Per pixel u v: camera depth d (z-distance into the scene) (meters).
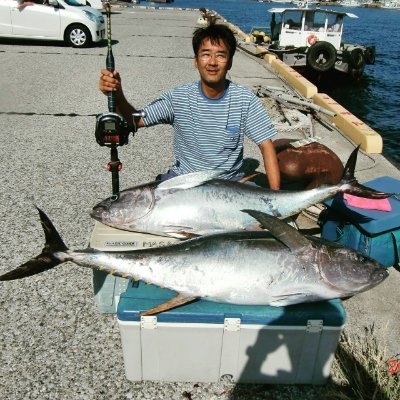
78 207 4.07
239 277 2.21
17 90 7.80
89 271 3.18
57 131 6.03
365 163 5.43
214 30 2.68
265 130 3.00
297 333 2.15
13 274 2.24
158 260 2.27
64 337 2.59
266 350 2.20
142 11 27.44
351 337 2.62
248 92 2.96
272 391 2.28
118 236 2.73
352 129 6.28
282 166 4.06
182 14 26.59
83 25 11.95
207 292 2.21
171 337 2.16
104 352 2.50
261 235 2.33
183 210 2.83
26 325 2.66
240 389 2.28
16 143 5.56
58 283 3.04
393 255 3.10
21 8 11.56
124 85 8.36
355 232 3.08
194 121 2.94
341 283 2.24
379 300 2.97
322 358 2.22
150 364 2.25
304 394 2.26
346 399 2.19
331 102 7.73
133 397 2.22
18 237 3.57
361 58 13.79
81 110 6.90
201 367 2.26
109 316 2.76
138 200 2.84
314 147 4.17
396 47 25.58
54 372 2.36
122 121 2.85
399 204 3.15
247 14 49.09
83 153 5.35
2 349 2.49
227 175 3.08
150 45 13.47
